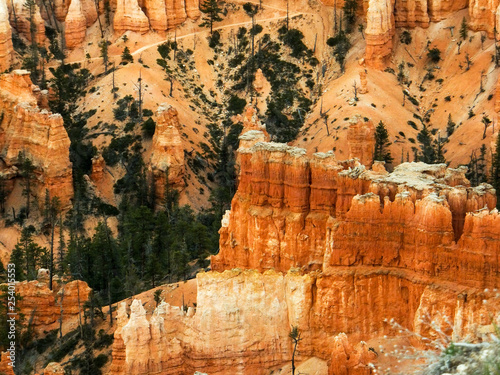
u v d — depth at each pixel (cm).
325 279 9094
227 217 10962
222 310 9425
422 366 5972
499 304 8181
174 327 9575
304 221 9906
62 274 15112
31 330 12862
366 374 8419
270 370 9356
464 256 8425
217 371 9400
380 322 8944
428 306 8512
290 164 9956
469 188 9038
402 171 9631
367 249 8994
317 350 9181
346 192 9500
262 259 10131
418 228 8725
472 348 5406
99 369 11400
